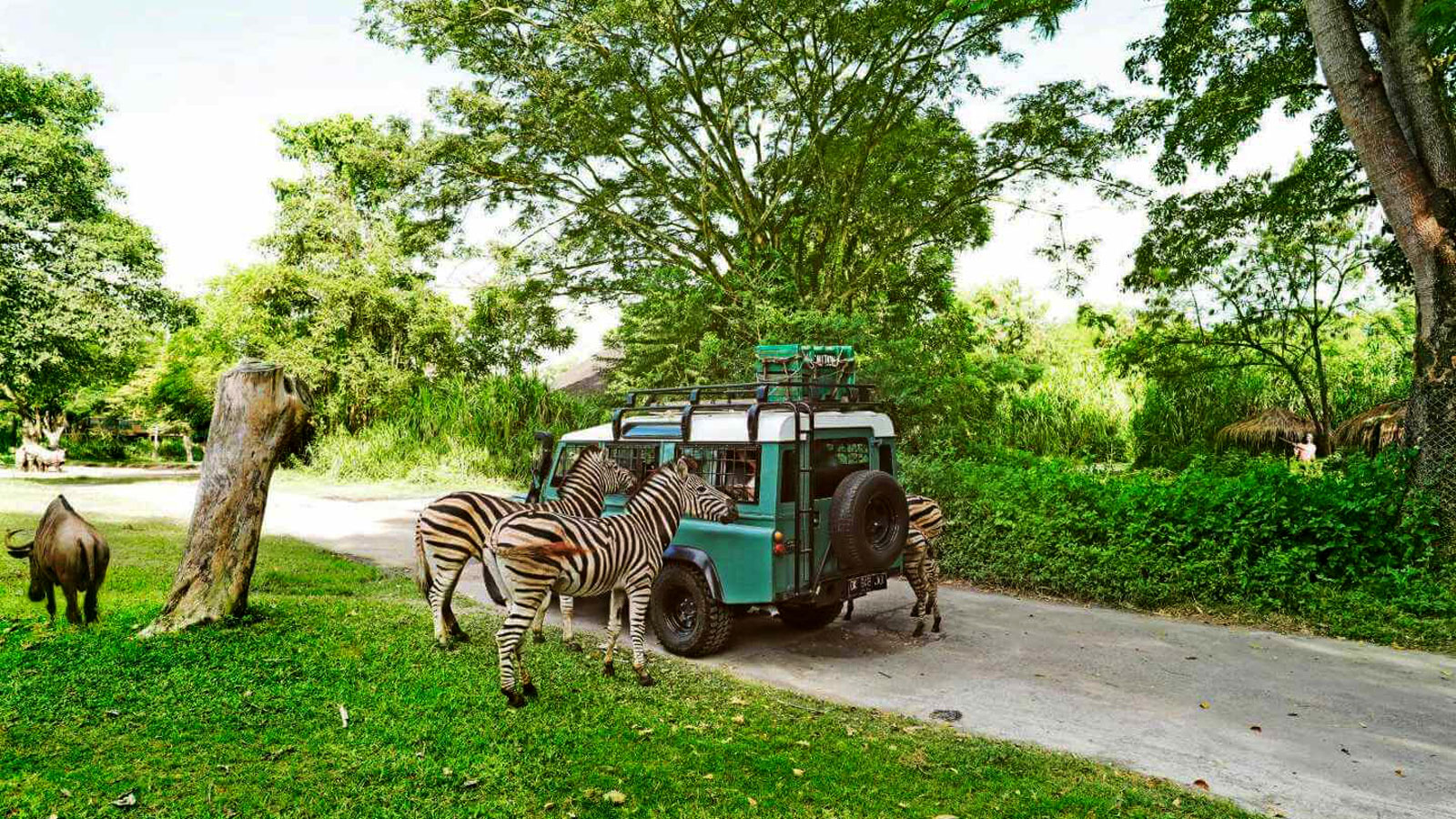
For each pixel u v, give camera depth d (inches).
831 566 271.7
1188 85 588.7
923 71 824.3
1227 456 624.1
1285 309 716.7
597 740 184.7
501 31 863.1
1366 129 376.5
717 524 266.4
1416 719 219.6
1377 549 342.3
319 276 1096.8
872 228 986.7
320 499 760.3
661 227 1069.8
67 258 922.7
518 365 1099.3
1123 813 161.5
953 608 344.8
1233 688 244.1
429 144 877.2
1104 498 385.1
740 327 805.2
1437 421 357.7
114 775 154.0
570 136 874.8
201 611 252.1
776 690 234.1
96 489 806.5
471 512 255.8
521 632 205.9
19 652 216.8
